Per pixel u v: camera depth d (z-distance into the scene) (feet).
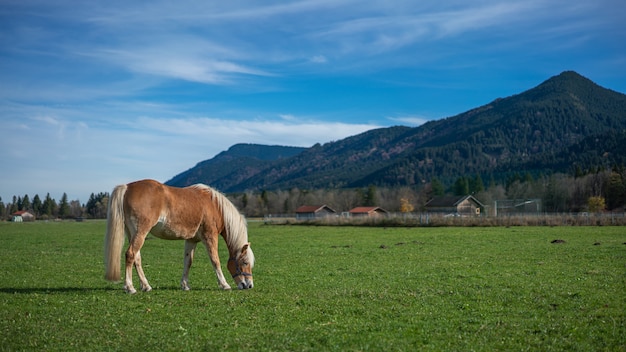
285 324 31.50
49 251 97.60
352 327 30.45
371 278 53.26
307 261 73.61
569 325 30.19
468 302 37.99
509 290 42.91
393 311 35.09
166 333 29.48
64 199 599.98
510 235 123.13
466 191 457.27
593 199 303.89
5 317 33.30
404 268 61.98
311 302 38.45
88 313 34.63
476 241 105.81
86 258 81.66
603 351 25.45
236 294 42.32
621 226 157.48
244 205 499.10
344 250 92.68
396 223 202.90
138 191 41.22
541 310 34.63
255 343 27.32
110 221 40.73
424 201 466.29
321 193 509.76
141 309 35.88
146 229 41.24
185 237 43.52
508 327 30.17
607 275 50.93
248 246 46.26
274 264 69.87
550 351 25.55
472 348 26.00
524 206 314.14
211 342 27.50
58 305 37.35
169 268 66.23
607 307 35.06
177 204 42.57
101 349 26.50
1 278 55.36
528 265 61.57
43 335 28.94
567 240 101.91
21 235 166.81
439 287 45.73
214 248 45.42
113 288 47.14
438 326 30.63
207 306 36.94
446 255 77.82
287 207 488.85
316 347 26.45
